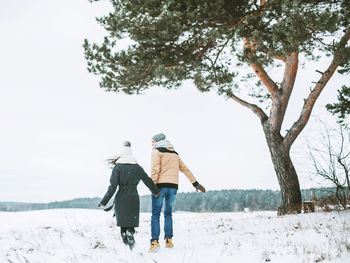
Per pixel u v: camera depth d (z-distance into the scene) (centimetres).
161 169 652
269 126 1173
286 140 1138
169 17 859
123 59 942
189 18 833
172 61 912
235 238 707
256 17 809
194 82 955
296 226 778
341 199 969
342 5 809
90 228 993
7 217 1430
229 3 847
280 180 1145
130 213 616
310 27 761
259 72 1145
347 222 755
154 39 891
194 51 941
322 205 1027
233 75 984
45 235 862
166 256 571
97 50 989
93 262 551
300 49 806
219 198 4947
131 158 642
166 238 645
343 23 789
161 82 1034
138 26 912
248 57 836
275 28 764
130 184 628
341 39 858
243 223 945
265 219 983
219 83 966
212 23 875
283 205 1133
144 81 988
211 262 518
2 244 769
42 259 591
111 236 812
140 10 893
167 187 643
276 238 656
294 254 523
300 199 1133
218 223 1008
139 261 543
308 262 476
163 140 666
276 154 1152
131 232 620
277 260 503
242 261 514
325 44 869
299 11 753
